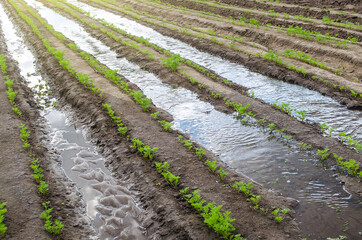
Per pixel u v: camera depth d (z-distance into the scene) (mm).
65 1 35250
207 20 22969
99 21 25469
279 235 6191
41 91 13836
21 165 8359
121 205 7465
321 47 15625
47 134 10562
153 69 15375
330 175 7996
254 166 8547
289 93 12625
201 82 13516
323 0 23781
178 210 6922
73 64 15938
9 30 24797
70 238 6426
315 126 10148
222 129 10406
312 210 6949
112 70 14578
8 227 6348
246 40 18938
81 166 8867
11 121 10570
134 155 8906
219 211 6719
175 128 10539
